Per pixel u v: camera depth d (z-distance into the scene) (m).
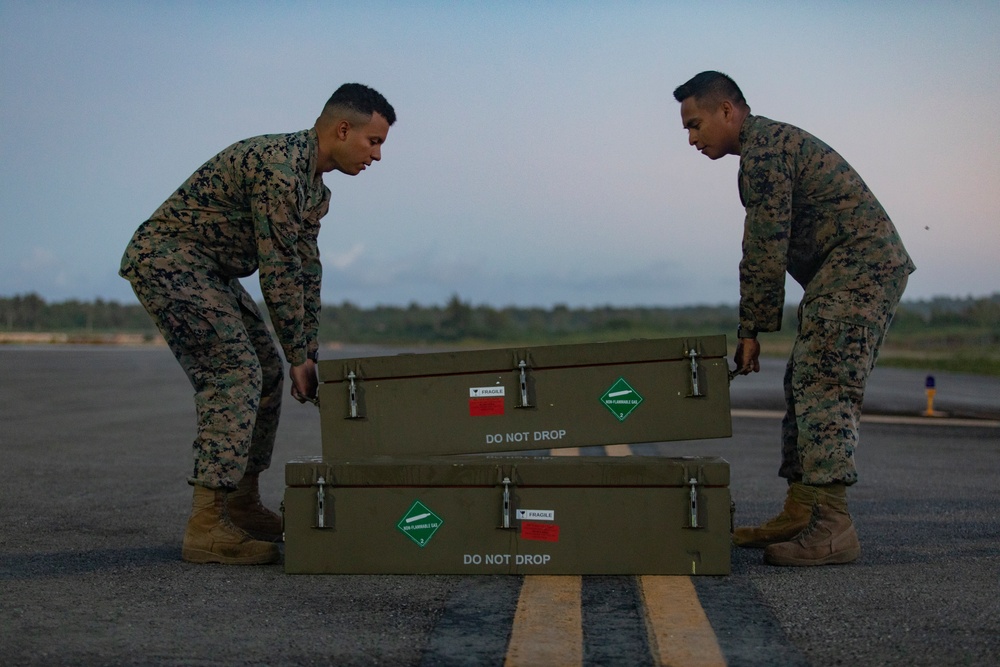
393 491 3.28
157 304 3.48
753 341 3.63
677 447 7.77
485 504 3.27
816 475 3.45
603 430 3.44
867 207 3.56
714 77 3.68
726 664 2.36
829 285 3.52
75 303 68.06
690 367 3.40
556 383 3.46
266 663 2.36
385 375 3.52
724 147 3.74
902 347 40.06
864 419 10.41
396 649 2.47
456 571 3.28
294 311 3.50
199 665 2.34
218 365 3.51
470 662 2.38
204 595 3.01
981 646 2.49
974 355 31.77
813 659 2.40
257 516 3.97
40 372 18.41
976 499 5.10
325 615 2.78
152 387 14.53
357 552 3.29
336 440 3.54
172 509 4.69
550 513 3.27
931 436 8.72
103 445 7.43
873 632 2.61
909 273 3.62
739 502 5.01
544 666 2.35
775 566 3.44
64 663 2.35
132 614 2.79
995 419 10.61
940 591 3.06
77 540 3.91
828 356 3.47
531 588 3.10
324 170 3.68
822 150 3.57
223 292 3.58
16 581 3.18
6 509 4.63
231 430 3.48
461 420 3.49
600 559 3.26
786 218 3.52
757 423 9.75
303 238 3.73
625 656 2.42
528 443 3.47
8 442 7.52
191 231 3.55
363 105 3.59
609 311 64.19
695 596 2.99
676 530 3.25
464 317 63.16
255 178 3.44
